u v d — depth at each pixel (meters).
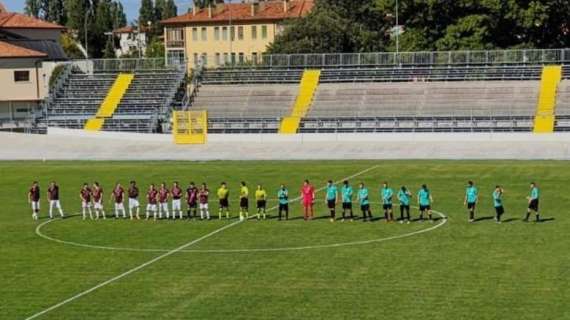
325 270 45.94
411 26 149.25
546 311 37.53
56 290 43.44
